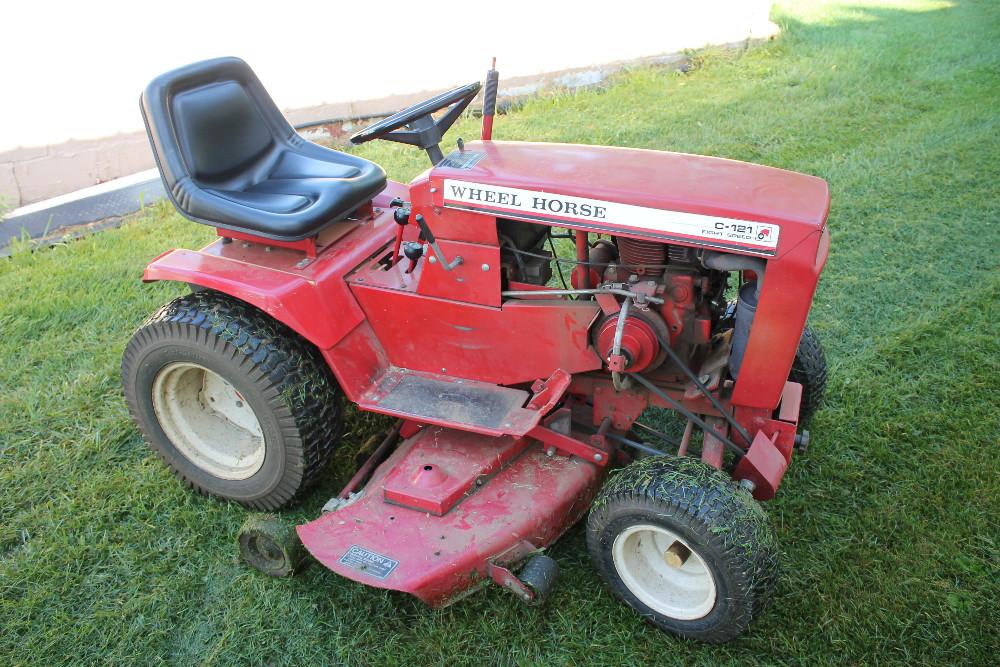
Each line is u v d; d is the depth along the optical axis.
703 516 2.36
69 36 5.52
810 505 3.09
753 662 2.53
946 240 4.76
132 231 5.32
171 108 3.16
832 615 2.66
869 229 4.91
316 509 3.20
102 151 5.88
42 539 3.04
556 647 2.61
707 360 2.89
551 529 2.80
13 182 5.54
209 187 3.24
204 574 2.92
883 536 2.94
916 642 2.56
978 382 3.63
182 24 5.93
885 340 3.94
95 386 3.83
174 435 3.24
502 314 2.82
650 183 2.56
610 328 2.64
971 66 7.64
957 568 2.80
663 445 3.38
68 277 4.74
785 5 9.86
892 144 6.03
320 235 3.25
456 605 2.76
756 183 2.55
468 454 2.93
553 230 4.84
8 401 3.73
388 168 5.97
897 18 9.38
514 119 6.83
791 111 6.73
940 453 3.28
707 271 2.69
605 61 7.62
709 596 2.48
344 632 2.69
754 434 2.80
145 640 2.66
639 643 2.62
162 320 3.01
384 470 3.02
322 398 3.02
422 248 2.73
